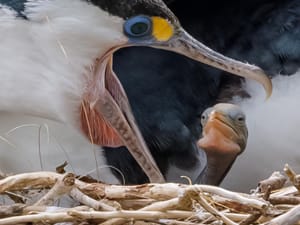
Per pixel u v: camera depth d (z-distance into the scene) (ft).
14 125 20.51
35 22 19.65
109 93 20.27
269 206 17.48
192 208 17.69
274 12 21.62
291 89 21.08
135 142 20.39
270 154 21.25
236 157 20.08
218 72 21.38
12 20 19.63
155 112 21.48
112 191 18.22
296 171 21.42
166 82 21.59
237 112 19.34
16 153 20.79
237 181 21.54
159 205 17.63
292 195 18.20
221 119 19.24
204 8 21.94
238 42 21.62
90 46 19.76
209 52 19.94
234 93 21.34
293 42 21.29
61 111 20.24
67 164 20.35
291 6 21.61
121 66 21.71
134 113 21.47
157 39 19.79
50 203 18.10
